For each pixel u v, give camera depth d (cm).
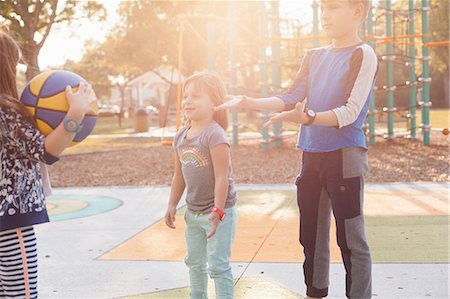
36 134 256
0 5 1263
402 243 493
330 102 314
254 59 2789
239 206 684
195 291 339
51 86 265
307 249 337
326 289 343
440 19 2502
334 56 320
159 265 448
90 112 270
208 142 316
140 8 2670
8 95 262
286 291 378
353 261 317
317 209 330
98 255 482
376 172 925
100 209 700
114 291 389
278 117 284
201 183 320
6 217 262
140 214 660
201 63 2744
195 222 327
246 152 1269
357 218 314
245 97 315
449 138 1435
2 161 264
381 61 1447
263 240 516
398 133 1571
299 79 339
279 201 714
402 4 2309
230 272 322
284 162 1091
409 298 358
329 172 314
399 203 677
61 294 386
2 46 265
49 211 692
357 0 312
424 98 1319
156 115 3438
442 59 2667
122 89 4900
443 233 525
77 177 1016
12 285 270
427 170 925
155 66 2959
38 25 1461
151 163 1169
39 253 494
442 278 395
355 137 312
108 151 1472
